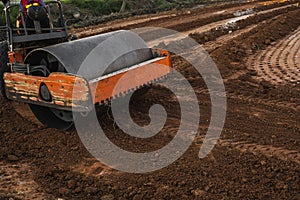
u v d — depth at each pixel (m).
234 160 5.60
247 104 7.67
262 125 6.69
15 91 6.85
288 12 19.59
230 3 27.53
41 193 5.11
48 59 6.82
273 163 5.46
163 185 5.14
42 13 6.80
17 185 5.30
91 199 4.95
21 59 7.16
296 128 6.53
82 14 24.08
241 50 12.04
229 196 4.84
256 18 18.64
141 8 27.89
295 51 12.13
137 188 5.11
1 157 6.10
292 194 4.83
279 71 9.91
